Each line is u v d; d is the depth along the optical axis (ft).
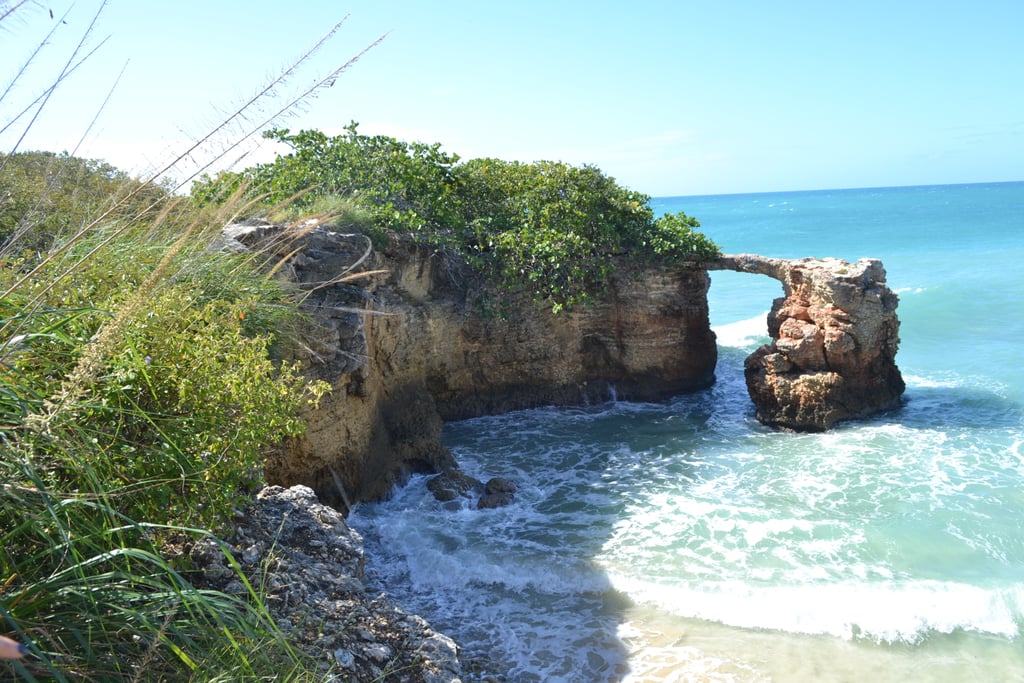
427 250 59.72
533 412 67.72
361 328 43.78
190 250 24.43
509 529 42.80
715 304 129.59
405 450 52.44
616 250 68.44
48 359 16.39
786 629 32.94
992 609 33.68
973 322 97.45
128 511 15.72
